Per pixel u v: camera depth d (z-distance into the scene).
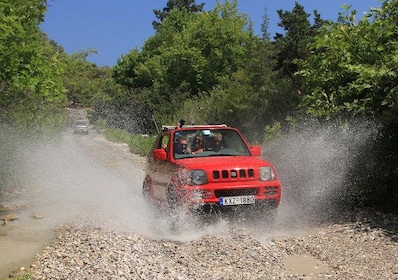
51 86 14.02
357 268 6.34
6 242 8.00
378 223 8.55
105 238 7.92
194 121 25.75
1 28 10.92
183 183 8.22
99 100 63.50
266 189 8.41
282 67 25.67
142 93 49.06
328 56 11.19
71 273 6.23
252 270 6.35
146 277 6.03
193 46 48.69
